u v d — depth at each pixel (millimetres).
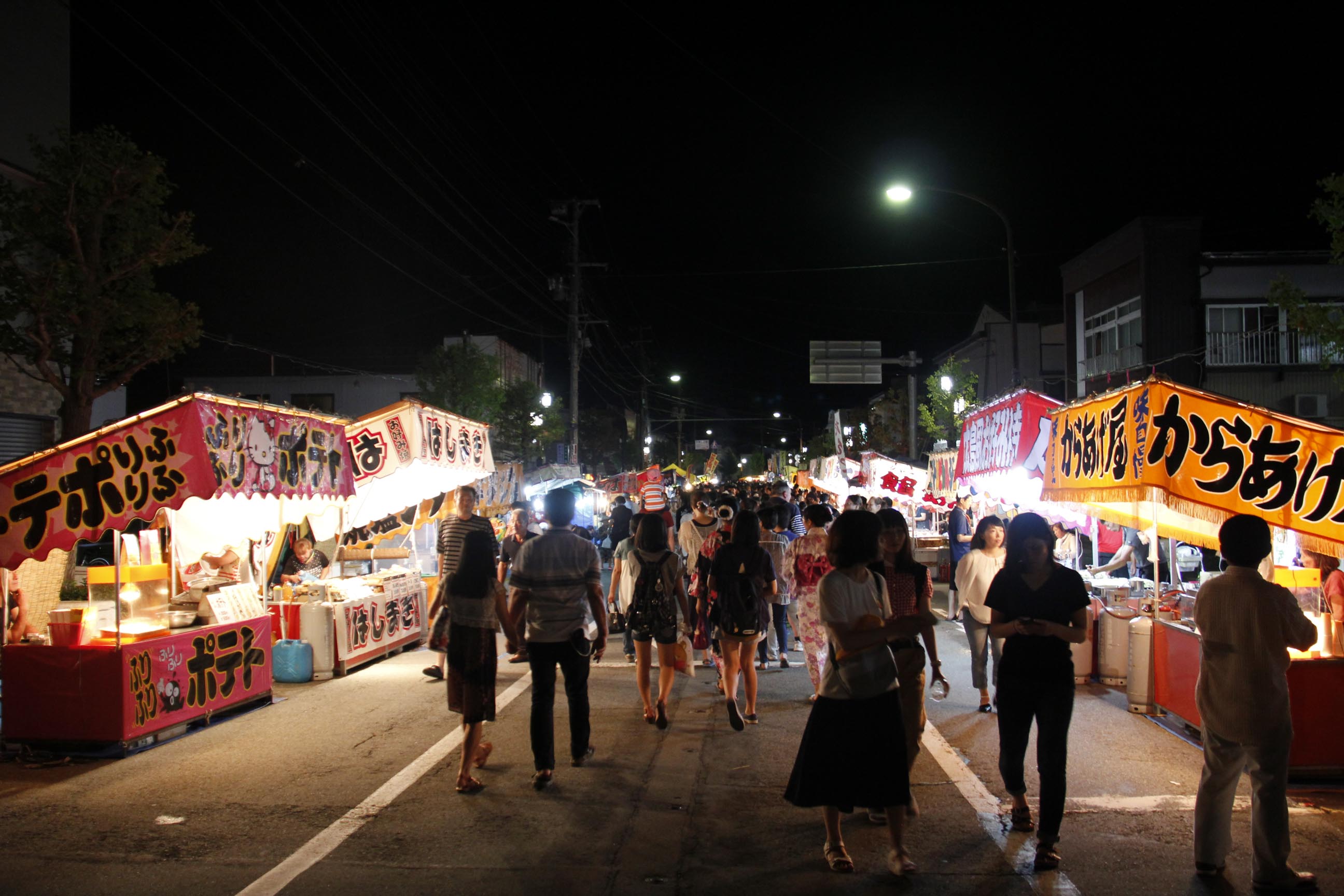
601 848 4965
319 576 11328
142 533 8914
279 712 8227
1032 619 4836
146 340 11711
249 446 7523
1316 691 6004
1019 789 5074
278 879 4551
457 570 6184
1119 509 8820
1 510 6781
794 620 11008
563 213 28406
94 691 6762
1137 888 4430
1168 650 7551
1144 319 24172
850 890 4402
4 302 10945
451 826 5305
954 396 31484
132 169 11500
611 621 11031
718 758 6730
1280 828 4348
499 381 38719
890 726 4535
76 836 5168
